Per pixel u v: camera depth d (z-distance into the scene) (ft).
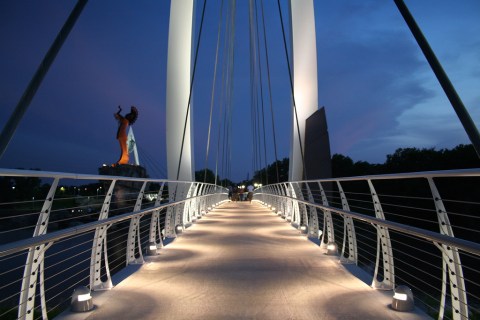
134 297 13.96
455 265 9.50
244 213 55.57
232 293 14.52
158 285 15.62
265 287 15.30
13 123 10.73
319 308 12.69
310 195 28.09
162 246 24.35
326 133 55.93
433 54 12.21
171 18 57.06
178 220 33.83
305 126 66.28
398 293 12.42
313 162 63.26
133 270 18.07
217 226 37.37
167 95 55.36
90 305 12.58
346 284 15.65
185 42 56.59
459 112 11.47
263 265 19.33
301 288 15.11
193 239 28.43
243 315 12.14
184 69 56.18
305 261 20.21
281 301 13.48
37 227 9.63
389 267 14.60
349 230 19.36
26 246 6.98
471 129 11.21
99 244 14.96
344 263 19.33
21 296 9.29
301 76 66.85
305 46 67.21
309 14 67.72
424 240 11.37
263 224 39.29
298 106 66.23
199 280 16.43
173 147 54.60
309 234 29.09
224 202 101.19
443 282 10.54
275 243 26.35
